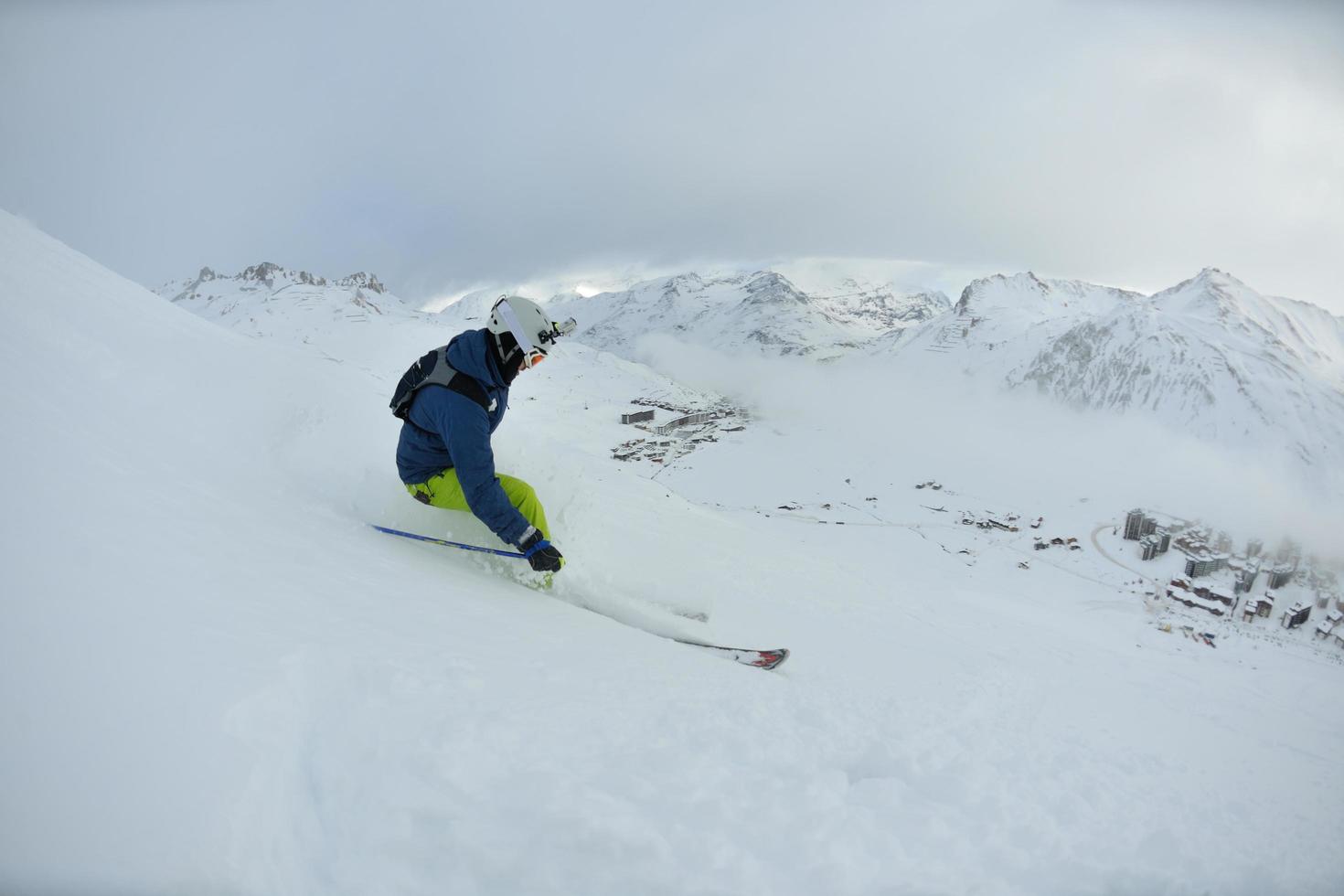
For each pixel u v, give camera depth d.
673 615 4.90
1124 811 2.66
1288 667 44.50
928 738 2.98
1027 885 2.06
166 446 3.91
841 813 2.06
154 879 1.06
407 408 4.16
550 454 5.48
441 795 1.69
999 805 2.45
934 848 2.08
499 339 3.82
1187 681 18.59
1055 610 55.78
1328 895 2.35
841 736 2.75
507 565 4.63
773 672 4.02
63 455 2.62
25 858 0.97
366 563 3.37
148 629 1.61
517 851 1.60
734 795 2.02
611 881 1.61
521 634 3.12
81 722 1.24
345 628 2.26
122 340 5.21
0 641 1.31
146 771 1.22
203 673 1.54
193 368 5.35
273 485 4.38
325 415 5.53
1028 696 5.00
